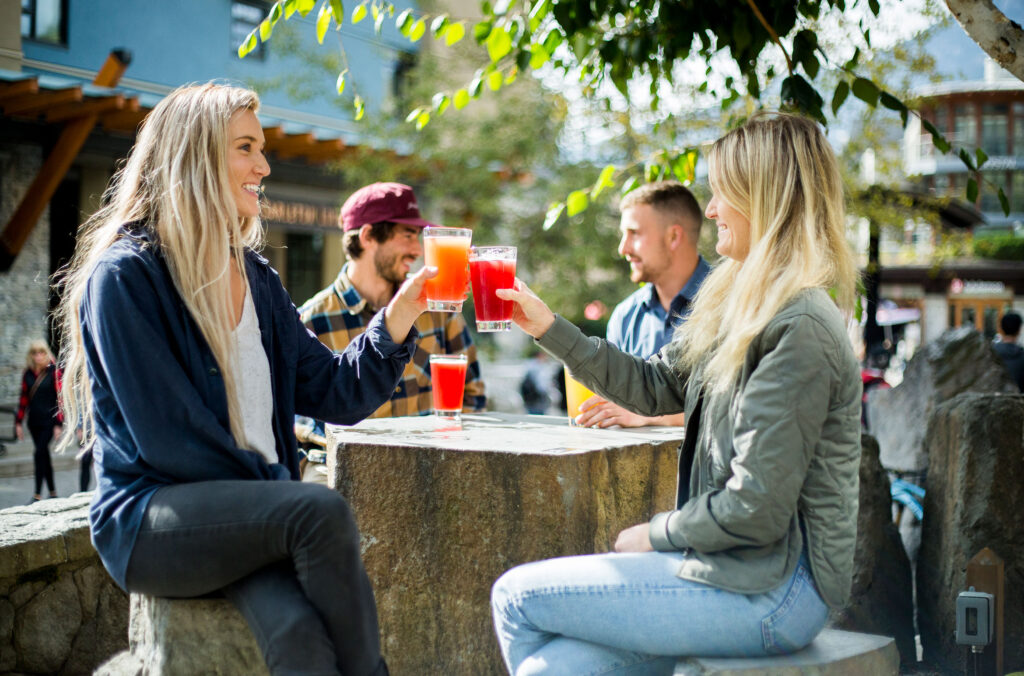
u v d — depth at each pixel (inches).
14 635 113.2
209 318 73.5
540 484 87.2
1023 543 116.0
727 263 80.6
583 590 69.5
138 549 68.6
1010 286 658.2
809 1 119.4
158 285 73.2
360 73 540.1
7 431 368.8
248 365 80.0
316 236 553.0
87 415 79.4
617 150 374.0
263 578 68.6
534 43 126.0
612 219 465.7
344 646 67.7
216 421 71.6
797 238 71.0
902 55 221.0
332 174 473.7
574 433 102.9
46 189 356.8
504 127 457.7
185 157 76.3
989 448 119.1
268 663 65.7
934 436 132.0
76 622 119.0
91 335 72.4
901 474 167.2
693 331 81.0
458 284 89.8
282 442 83.7
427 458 90.4
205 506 67.4
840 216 73.3
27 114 345.4
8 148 394.3
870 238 303.3
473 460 89.0
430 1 492.7
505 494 88.4
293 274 546.0
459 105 131.8
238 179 79.4
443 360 108.6
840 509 68.4
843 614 124.0
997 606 104.0
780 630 66.7
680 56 117.3
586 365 88.7
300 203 471.2
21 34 425.7
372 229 132.5
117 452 71.7
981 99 1090.7
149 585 69.7
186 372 74.0
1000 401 121.0
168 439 69.5
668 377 89.2
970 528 118.3
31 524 120.6
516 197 472.1
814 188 72.3
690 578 67.7
